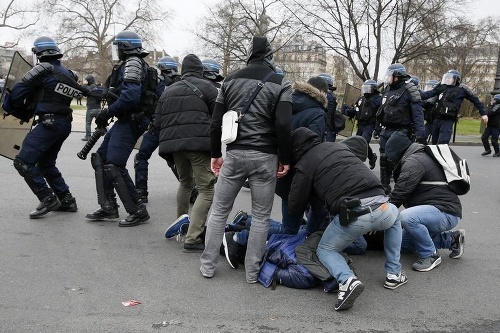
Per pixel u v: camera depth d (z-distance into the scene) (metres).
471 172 10.02
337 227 3.52
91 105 13.51
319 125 4.14
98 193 5.26
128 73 4.73
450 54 22.34
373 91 8.70
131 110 4.97
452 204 4.25
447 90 9.07
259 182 3.66
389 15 21.56
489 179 9.12
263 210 3.72
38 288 3.57
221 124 3.73
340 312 3.35
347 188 3.44
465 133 21.52
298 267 3.68
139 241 4.72
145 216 5.28
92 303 3.37
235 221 4.42
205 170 4.40
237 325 3.13
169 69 6.11
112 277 3.83
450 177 4.25
